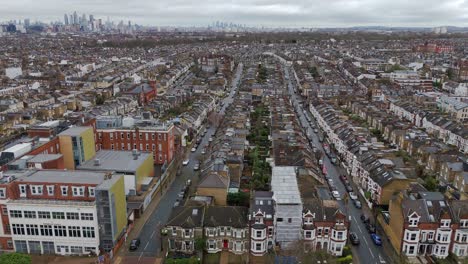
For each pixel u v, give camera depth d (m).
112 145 164.12
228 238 106.75
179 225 104.81
